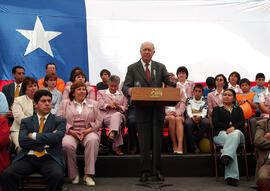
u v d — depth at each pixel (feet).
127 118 18.66
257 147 14.66
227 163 15.12
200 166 17.21
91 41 23.73
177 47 23.95
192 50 23.98
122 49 23.80
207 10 24.27
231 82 22.03
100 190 13.69
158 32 23.99
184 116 19.81
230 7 24.34
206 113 19.35
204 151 18.84
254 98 19.93
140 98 12.56
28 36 23.20
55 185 12.74
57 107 18.72
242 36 24.16
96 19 23.91
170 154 17.92
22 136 13.23
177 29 24.07
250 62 24.00
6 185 12.75
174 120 18.31
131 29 23.94
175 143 18.19
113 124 17.66
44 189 13.42
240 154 17.51
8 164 14.08
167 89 12.62
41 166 13.03
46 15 23.58
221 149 16.83
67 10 23.84
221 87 20.12
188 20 24.16
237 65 23.95
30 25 23.30
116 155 17.53
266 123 15.19
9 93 19.33
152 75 14.58
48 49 23.31
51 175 12.71
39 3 23.66
